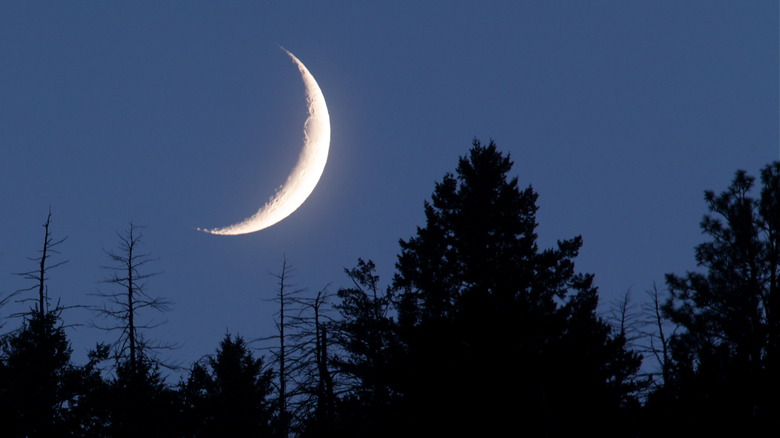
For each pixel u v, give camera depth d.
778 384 97.94
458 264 123.88
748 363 100.50
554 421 108.44
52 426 131.50
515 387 109.31
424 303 123.06
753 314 105.00
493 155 132.00
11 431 129.12
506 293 117.19
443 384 110.19
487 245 125.19
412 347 114.06
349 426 109.25
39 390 132.50
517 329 113.12
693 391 102.69
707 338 106.94
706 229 113.12
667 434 104.12
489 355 111.38
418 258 128.75
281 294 129.62
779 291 105.12
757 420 97.31
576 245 125.25
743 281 108.56
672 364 110.81
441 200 131.38
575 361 111.88
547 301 118.62
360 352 115.06
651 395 111.62
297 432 110.81
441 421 109.31
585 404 110.94
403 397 112.25
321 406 109.56
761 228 111.19
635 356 118.94
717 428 98.94
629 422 110.94
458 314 115.69
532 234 127.19
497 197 129.00
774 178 112.38
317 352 111.62
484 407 108.88
